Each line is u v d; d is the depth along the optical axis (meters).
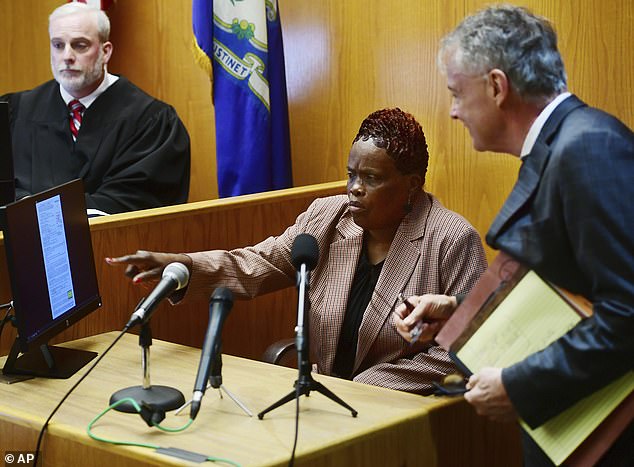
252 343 3.35
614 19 3.34
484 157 3.74
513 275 1.85
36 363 2.53
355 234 2.65
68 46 4.04
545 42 1.79
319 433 2.03
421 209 2.59
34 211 2.41
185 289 2.59
